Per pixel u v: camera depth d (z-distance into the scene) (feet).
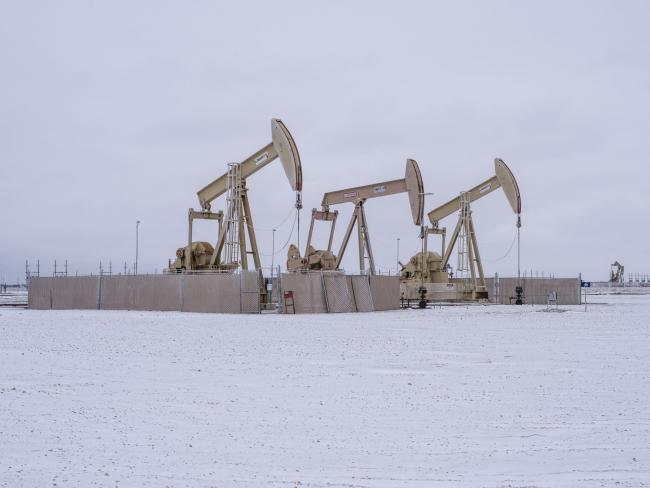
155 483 25.95
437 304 195.11
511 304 197.47
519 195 200.34
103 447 31.48
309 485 25.73
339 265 177.27
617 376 52.39
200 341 78.23
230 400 42.73
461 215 208.64
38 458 29.58
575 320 117.80
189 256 161.79
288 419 37.37
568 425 35.96
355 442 32.48
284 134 145.59
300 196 146.92
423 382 49.57
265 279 146.92
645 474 27.40
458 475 27.20
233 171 156.76
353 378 51.39
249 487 25.48
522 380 50.47
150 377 51.67
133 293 150.92
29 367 56.80
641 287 522.06
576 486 25.68
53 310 151.33
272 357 63.87
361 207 173.99
